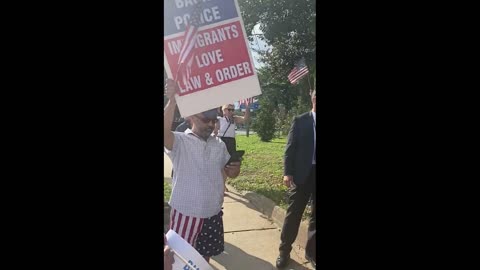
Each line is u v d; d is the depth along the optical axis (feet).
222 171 5.71
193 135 5.46
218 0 5.24
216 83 5.37
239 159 5.78
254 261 5.94
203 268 5.36
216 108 5.43
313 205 6.14
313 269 6.16
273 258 5.98
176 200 5.51
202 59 5.29
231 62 5.38
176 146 5.40
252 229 5.96
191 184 5.50
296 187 6.02
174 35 5.18
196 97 5.32
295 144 5.94
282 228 6.02
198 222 5.56
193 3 5.17
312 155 6.01
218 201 5.68
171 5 5.13
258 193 5.90
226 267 5.87
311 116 5.89
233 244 5.91
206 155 5.52
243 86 5.46
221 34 5.31
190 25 5.19
